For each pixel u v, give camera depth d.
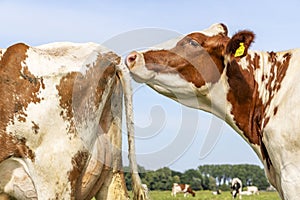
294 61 6.58
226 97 6.86
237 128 6.93
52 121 6.30
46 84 6.29
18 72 6.19
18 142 6.11
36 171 6.21
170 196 40.94
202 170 92.12
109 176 7.23
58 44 6.83
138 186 6.73
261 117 6.68
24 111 6.14
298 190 6.08
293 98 6.21
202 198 38.03
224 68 6.80
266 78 6.75
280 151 6.24
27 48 6.35
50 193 6.28
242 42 6.49
